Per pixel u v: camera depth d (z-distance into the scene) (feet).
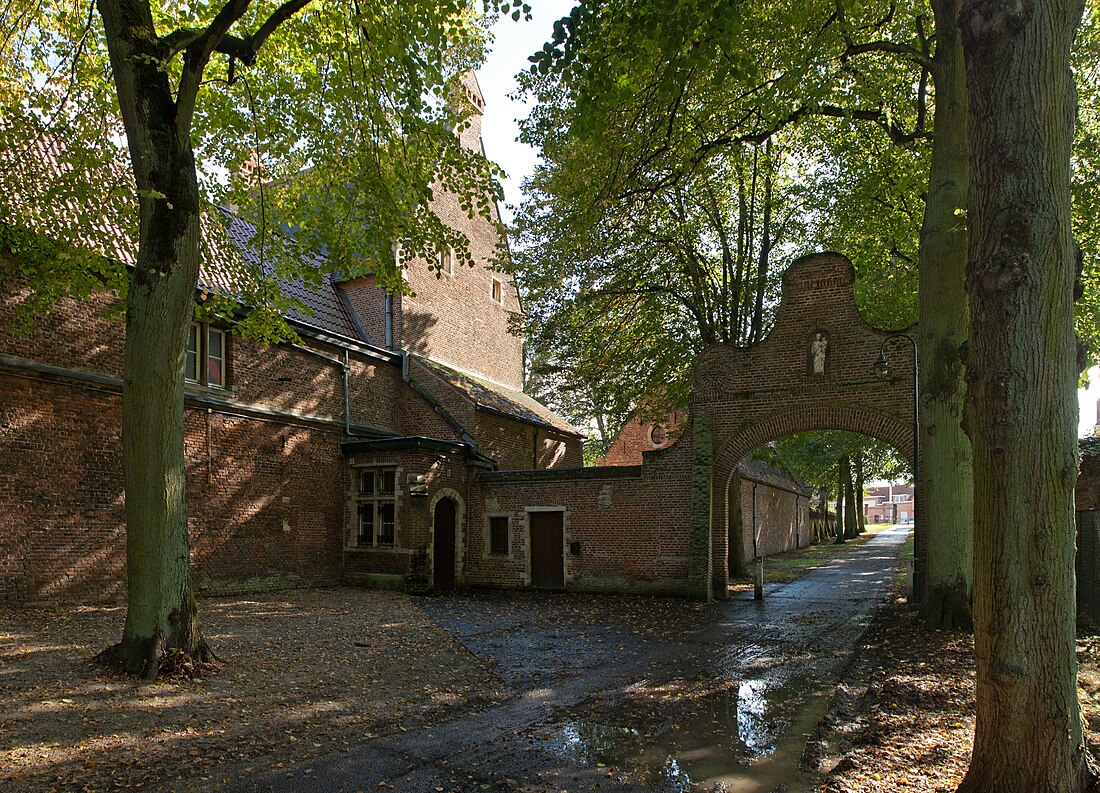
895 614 46.68
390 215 42.91
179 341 28.89
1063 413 14.06
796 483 142.72
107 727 22.08
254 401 58.54
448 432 73.77
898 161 56.34
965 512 39.83
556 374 75.87
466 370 89.15
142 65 28.37
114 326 48.62
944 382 40.06
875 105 49.83
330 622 43.75
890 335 53.11
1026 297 14.15
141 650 27.55
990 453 14.39
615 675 32.35
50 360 44.42
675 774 19.95
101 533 46.39
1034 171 14.29
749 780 19.44
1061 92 14.40
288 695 26.99
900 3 47.39
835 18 42.96
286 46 42.55
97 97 40.06
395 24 36.83
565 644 39.60
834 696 27.58
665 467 60.70
